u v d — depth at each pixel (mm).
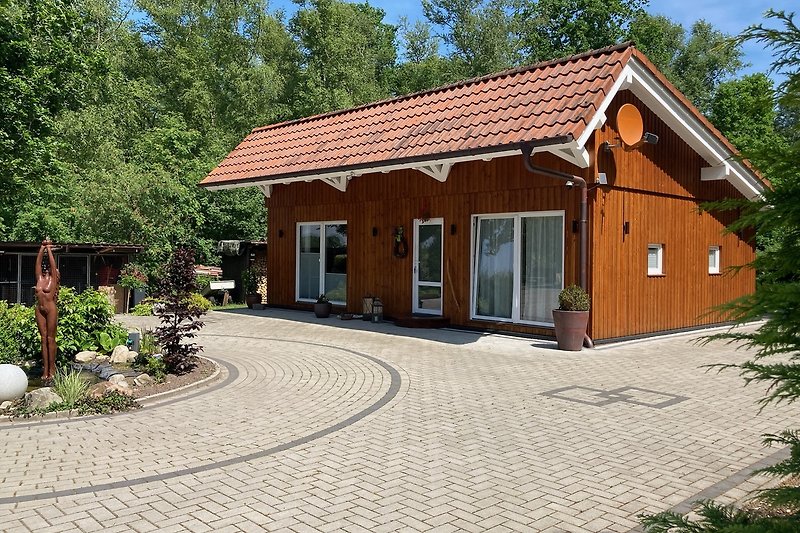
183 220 22750
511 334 13898
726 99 30906
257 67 34406
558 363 10766
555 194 13008
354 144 15891
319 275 18641
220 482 5289
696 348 12367
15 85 15102
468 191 14594
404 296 16062
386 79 45312
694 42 43812
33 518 4566
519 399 8250
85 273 17078
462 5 41000
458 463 5754
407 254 15961
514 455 5977
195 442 6414
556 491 5074
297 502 4855
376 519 4539
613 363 10773
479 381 9352
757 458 5887
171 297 9555
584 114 11242
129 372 9586
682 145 14750
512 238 14023
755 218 2934
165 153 23359
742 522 2855
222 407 7863
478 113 13594
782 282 2803
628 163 13281
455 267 14969
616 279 13055
